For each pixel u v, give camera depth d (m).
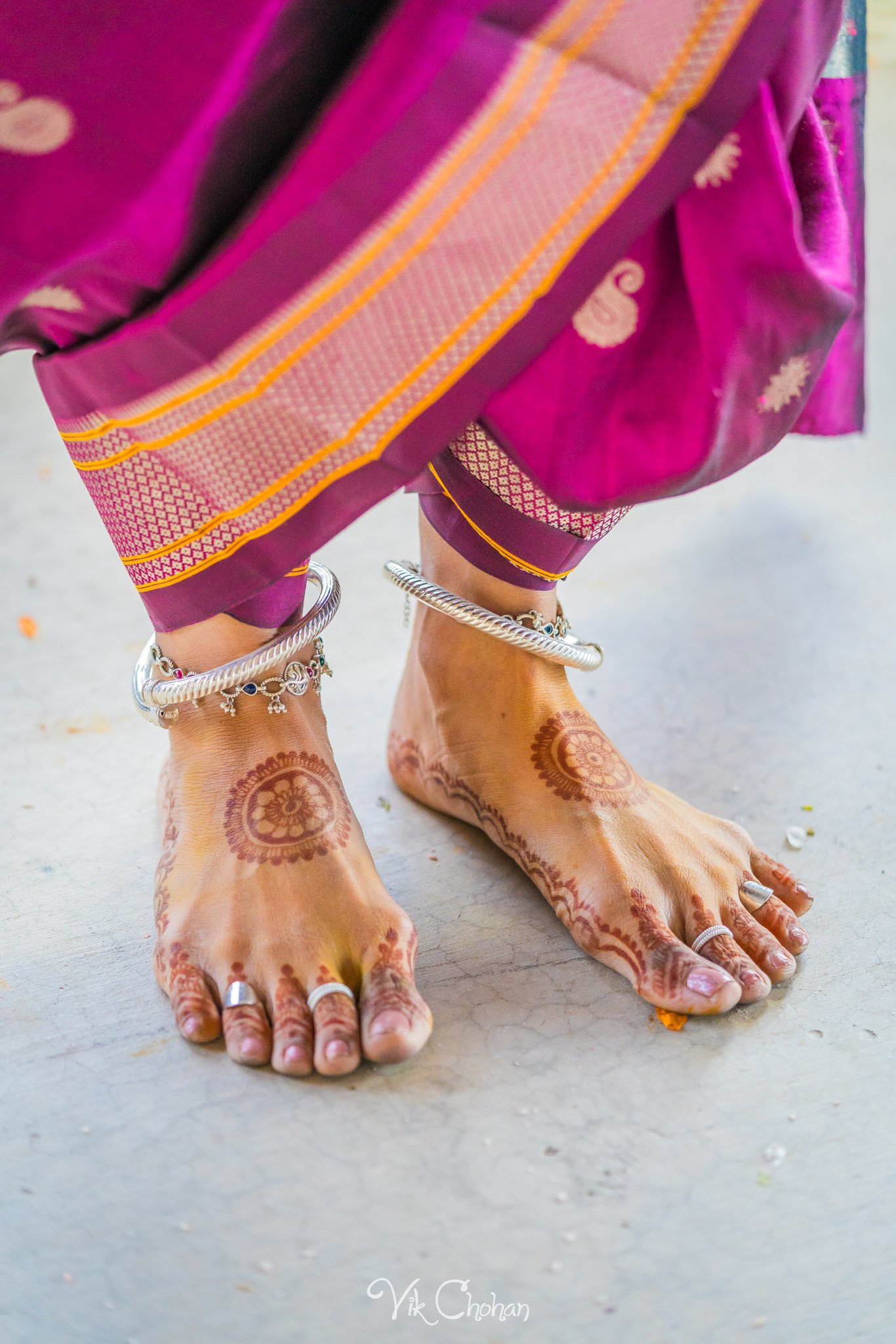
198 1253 0.71
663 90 0.72
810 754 1.22
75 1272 0.69
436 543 1.05
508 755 1.03
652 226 0.77
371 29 0.71
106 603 1.50
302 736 0.97
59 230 0.72
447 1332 0.66
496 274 0.75
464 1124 0.79
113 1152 0.77
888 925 0.99
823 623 1.46
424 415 0.79
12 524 1.72
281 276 0.73
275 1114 0.80
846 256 0.87
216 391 0.77
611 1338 0.66
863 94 1.08
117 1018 0.89
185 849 0.95
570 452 0.83
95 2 0.66
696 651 1.41
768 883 0.99
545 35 0.71
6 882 1.04
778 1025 0.89
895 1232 0.72
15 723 1.26
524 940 0.98
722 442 0.84
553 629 1.04
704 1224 0.73
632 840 0.96
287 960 0.86
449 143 0.71
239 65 0.69
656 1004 0.88
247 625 0.92
